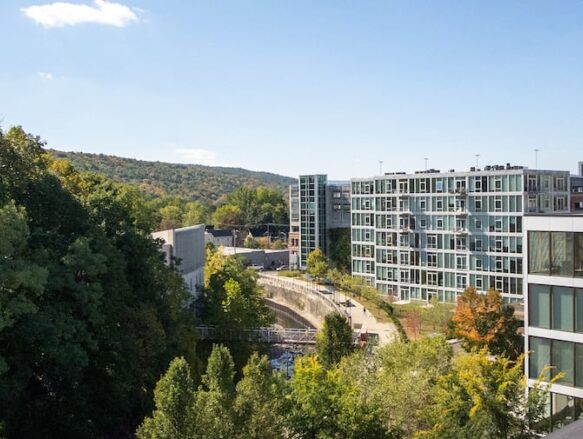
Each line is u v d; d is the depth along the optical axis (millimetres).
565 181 87750
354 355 37656
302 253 124250
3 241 29969
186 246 74562
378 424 24422
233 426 20406
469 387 22172
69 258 35219
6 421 31109
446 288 91188
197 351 60656
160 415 20031
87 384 37688
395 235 97938
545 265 30188
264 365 22375
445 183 90562
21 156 39719
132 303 43719
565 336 29453
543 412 21859
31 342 31453
